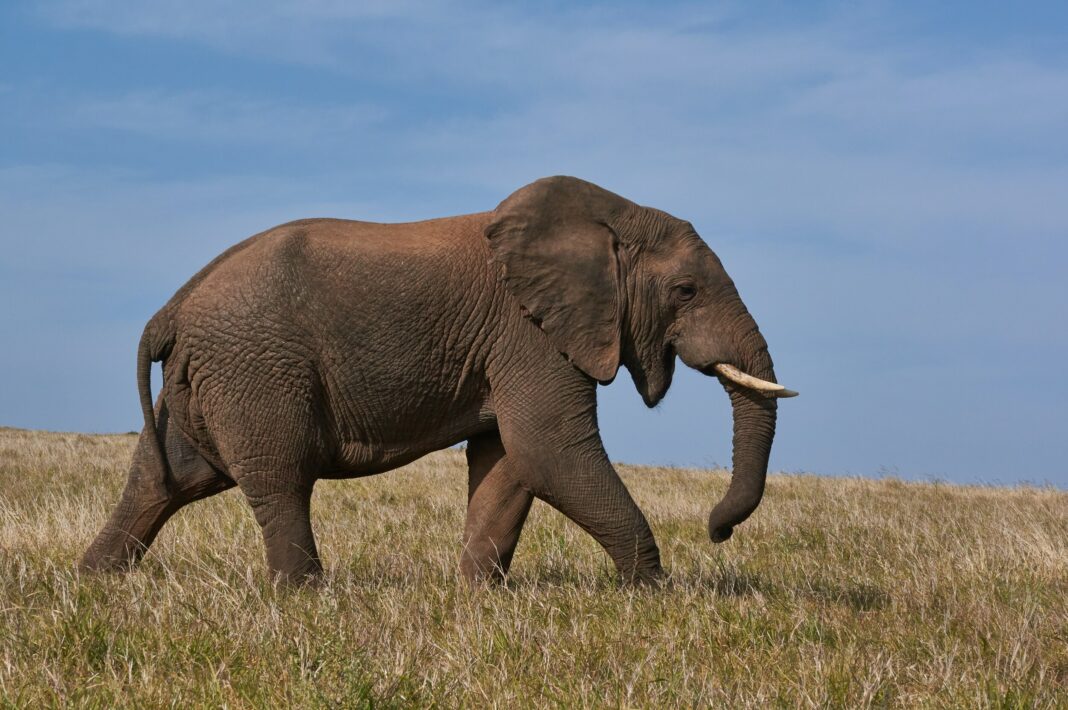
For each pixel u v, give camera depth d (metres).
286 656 8.65
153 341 13.03
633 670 8.89
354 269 12.84
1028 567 15.08
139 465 13.81
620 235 13.50
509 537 13.75
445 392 13.13
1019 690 8.63
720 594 12.65
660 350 13.64
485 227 13.19
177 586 10.80
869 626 11.21
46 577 11.87
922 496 28.05
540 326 13.12
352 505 22.86
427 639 9.51
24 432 48.97
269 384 12.59
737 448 13.55
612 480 13.09
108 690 7.89
